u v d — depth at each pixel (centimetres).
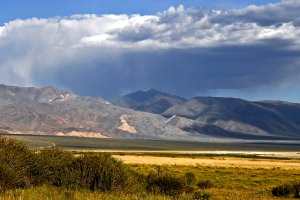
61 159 2153
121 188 2072
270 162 11806
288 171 7694
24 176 1906
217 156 17038
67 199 1630
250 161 12262
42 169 2038
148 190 2392
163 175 2598
